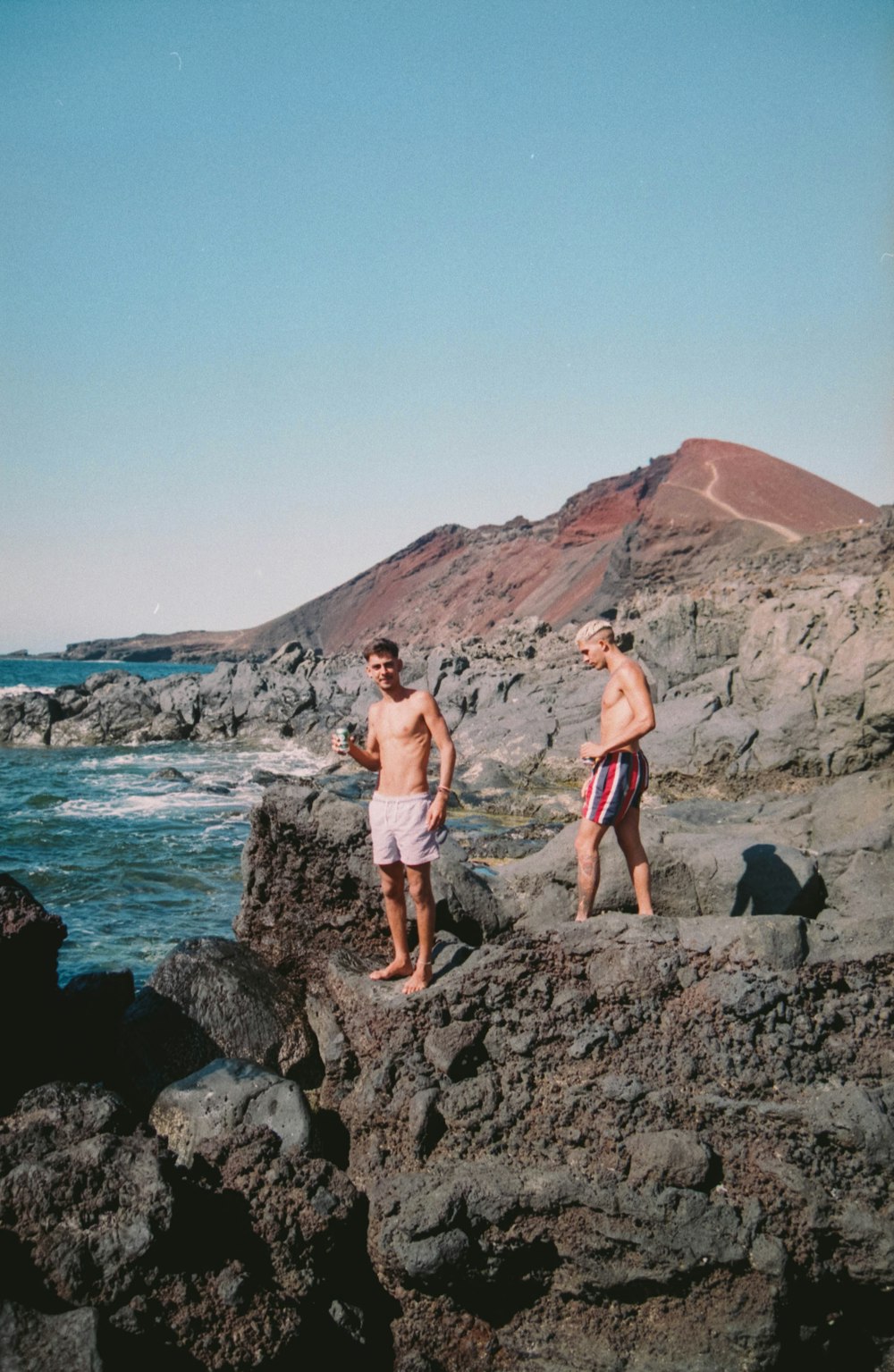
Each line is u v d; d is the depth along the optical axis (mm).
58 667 187875
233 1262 4098
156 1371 3660
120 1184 4109
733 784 20672
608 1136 4660
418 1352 4453
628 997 5180
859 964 5250
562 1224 4441
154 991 6297
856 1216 4285
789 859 6547
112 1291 3797
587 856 6109
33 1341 3385
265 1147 4707
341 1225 4504
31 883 14562
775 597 28688
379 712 5859
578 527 154375
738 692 23250
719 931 5324
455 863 6715
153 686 39812
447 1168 4707
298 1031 6309
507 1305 4539
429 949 5598
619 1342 4324
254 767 30781
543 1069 5035
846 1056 4898
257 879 7016
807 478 130000
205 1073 5465
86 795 24375
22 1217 3957
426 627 167375
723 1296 4250
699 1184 4414
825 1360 4434
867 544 48781
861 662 19953
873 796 10727
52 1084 5086
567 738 24953
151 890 14305
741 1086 4789
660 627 28609
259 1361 3852
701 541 99250
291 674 41875
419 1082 5055
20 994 5656
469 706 31312
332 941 6809
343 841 6641
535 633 49812
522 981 5359
